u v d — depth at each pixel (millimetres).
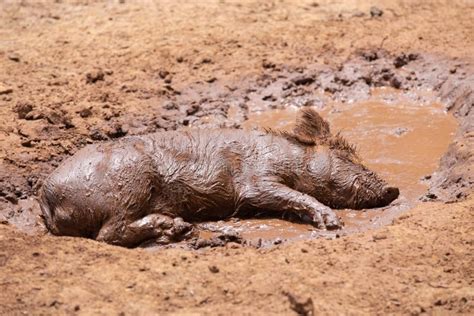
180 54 28469
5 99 25031
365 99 25781
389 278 15617
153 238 18078
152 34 30391
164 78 26875
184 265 16234
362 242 17047
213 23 31391
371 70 27156
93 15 32844
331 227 18312
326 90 26250
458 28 30641
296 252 16734
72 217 18328
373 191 19562
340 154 19828
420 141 22672
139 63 27938
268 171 19266
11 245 16797
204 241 17766
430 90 26266
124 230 18078
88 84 26359
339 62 27797
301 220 18969
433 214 18094
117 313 14516
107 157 18609
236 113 24859
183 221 18328
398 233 17359
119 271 15898
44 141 22281
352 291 15180
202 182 18953
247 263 16281
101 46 29516
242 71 27234
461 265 16047
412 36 29891
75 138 22578
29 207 19703
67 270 15891
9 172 20609
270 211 19234
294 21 31688
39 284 15359
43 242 17000
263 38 29891
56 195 18438
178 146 19219
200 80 26672
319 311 14492
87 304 14773
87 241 17156
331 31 30562
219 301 14914
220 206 19141
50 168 21141
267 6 33406
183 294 15133
